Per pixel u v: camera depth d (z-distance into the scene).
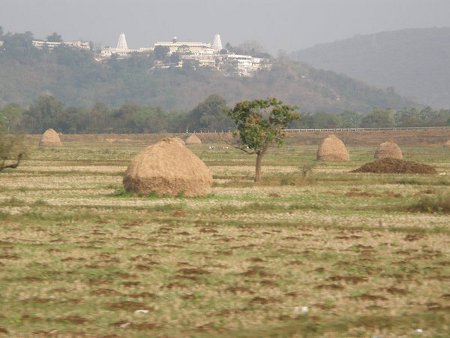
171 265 90.94
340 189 193.50
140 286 79.62
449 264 93.75
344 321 66.44
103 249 101.75
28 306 71.12
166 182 169.12
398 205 154.62
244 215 139.50
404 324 65.62
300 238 113.19
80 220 131.62
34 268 88.38
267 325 65.44
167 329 64.12
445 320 66.81
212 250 101.81
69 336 61.53
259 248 103.75
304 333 62.78
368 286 81.06
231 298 75.19
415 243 110.19
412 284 82.00
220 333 62.53
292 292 77.38
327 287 79.50
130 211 143.12
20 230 119.19
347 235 117.06
